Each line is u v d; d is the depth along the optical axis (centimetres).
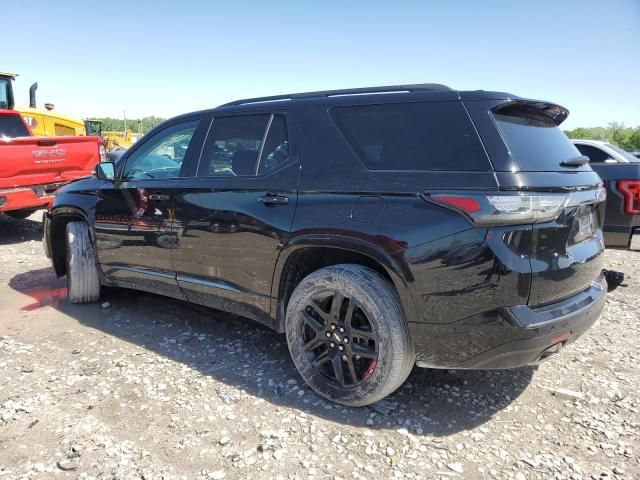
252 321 449
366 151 296
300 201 308
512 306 249
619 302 520
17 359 363
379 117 298
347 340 294
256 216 326
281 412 298
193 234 366
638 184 515
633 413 302
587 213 295
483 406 308
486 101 273
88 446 262
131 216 416
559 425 289
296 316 314
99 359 366
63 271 527
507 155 257
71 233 474
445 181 262
